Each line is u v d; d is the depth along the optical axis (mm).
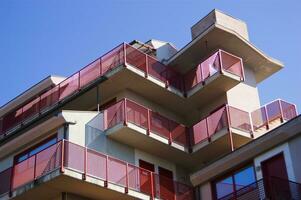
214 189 26875
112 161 26859
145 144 30344
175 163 32375
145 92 32688
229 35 34094
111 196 26703
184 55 34906
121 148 29719
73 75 32875
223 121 30812
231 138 30172
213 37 34156
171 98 33406
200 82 33062
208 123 31469
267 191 22812
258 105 34719
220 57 32438
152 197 27656
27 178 25578
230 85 32844
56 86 33438
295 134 23781
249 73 35781
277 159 24297
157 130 30391
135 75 31219
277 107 33000
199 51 34875
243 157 25656
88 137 28359
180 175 32250
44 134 28672
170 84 33156
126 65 30672
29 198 25969
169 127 31250
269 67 36344
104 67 31625
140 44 36062
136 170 27781
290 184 22438
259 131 31734
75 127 28109
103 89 31844
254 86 35438
